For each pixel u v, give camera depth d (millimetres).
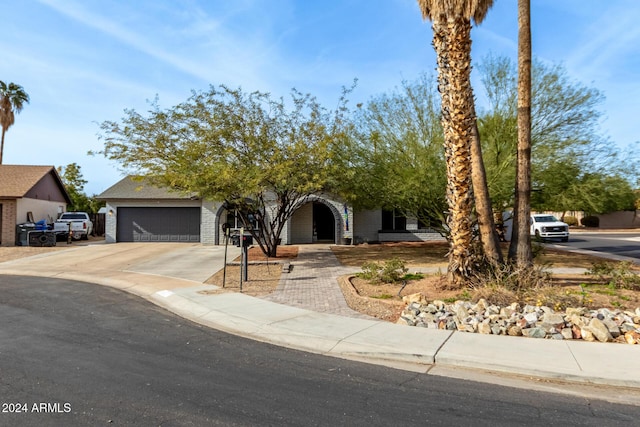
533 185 16953
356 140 17844
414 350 6270
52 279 13336
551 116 16062
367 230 25297
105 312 8930
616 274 10305
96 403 4414
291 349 6598
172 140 15930
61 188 31625
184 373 5398
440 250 20328
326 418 4172
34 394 4629
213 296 10281
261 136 15320
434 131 16766
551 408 4516
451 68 9711
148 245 23703
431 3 10180
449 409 4457
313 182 15211
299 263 16328
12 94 40250
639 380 5105
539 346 6398
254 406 4426
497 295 8578
